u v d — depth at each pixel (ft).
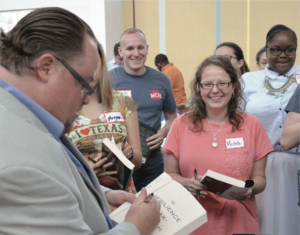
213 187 5.13
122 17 26.89
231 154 5.71
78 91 2.73
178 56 26.30
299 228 7.39
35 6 23.30
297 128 6.17
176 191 3.79
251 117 6.07
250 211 5.79
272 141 7.77
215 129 5.92
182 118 6.22
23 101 2.55
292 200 7.38
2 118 2.32
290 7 23.45
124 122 6.29
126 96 6.48
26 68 2.52
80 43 2.64
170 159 6.27
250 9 24.31
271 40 7.95
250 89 8.32
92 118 6.02
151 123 8.60
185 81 26.30
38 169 2.22
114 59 15.71
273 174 7.55
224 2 24.80
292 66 8.02
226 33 25.02
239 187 4.71
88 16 23.50
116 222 3.55
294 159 7.39
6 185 2.08
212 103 5.83
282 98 7.80
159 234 3.29
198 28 25.62
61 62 2.56
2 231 2.14
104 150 5.18
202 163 5.77
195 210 3.53
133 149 6.35
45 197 2.22
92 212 2.84
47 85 2.57
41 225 2.20
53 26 2.53
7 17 23.62
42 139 2.39
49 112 2.67
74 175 2.70
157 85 8.86
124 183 5.00
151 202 3.22
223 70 5.80
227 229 5.61
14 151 2.19
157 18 26.35
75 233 2.36
